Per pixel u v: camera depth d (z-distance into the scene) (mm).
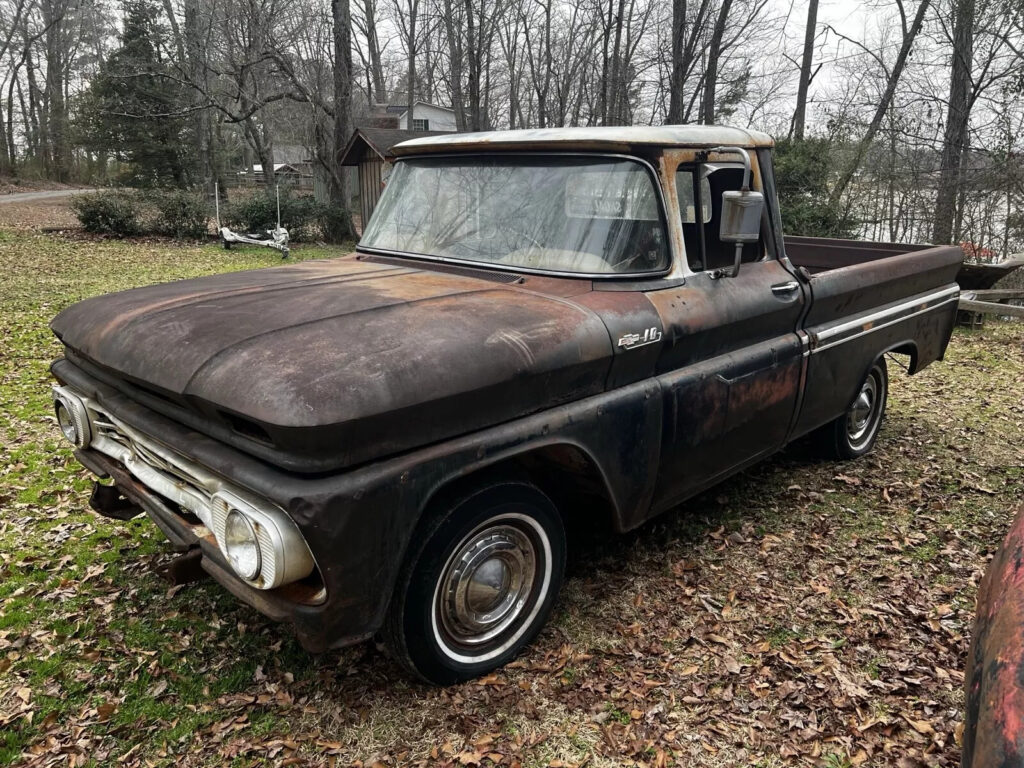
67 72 57000
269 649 3270
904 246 6188
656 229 3459
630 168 3406
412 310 2855
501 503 2889
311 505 2287
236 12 24234
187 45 27547
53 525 4414
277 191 21281
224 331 2711
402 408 2398
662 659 3238
